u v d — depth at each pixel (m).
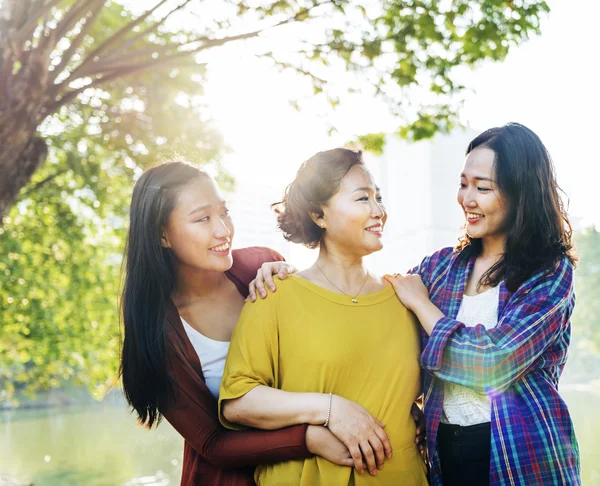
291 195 2.50
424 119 5.76
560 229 2.45
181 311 2.62
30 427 26.27
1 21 4.60
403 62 5.53
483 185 2.41
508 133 2.43
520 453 2.23
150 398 2.50
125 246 2.60
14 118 4.69
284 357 2.32
